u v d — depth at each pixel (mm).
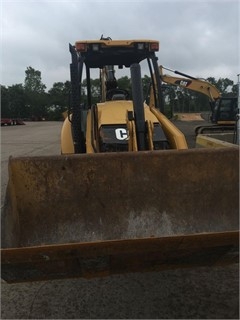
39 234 2785
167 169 2893
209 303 2984
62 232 2805
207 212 2939
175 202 2922
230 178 2961
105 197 2865
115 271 2502
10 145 15453
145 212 2889
